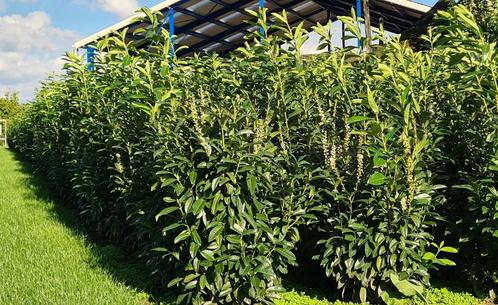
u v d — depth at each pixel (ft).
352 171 13.46
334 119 14.48
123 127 18.74
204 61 18.29
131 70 17.21
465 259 14.51
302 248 14.76
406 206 12.41
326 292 14.65
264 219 12.29
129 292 14.76
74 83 24.64
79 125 24.02
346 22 14.05
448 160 14.46
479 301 13.88
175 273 13.85
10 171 45.60
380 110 13.65
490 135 12.97
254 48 14.99
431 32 17.58
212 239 11.84
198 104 13.48
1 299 14.16
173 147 13.16
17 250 19.07
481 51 12.73
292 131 14.97
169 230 13.28
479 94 13.23
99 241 21.33
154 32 15.76
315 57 16.30
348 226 12.78
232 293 12.70
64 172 27.55
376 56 15.12
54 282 15.49
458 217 14.24
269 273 12.12
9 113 112.68
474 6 27.61
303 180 13.33
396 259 12.86
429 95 14.85
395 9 58.65
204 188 12.01
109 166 19.97
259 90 15.81
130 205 17.47
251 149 12.48
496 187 13.14
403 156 12.22
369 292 13.55
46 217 25.45
